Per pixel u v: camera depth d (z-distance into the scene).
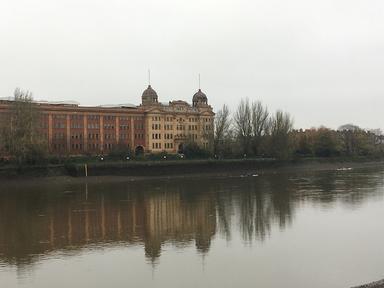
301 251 43.59
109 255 43.75
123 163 133.25
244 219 61.47
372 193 87.25
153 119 185.38
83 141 165.88
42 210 72.06
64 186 109.94
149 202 80.38
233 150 171.38
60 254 44.41
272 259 41.00
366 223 56.56
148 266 39.75
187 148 168.25
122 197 88.12
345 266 38.53
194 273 37.44
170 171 142.62
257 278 35.88
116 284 35.19
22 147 115.75
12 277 37.28
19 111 118.94
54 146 154.00
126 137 178.50
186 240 49.59
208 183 116.56
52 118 158.50
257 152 174.50
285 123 177.12
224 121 173.25
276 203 75.75
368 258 40.81
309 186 104.38
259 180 124.88
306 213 65.00
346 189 95.69
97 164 128.25
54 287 34.84
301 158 187.75
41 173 119.75
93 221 62.16
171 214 67.00
